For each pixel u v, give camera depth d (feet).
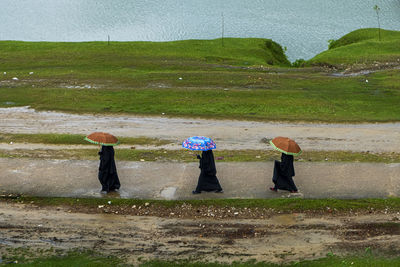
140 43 180.55
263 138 75.41
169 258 36.78
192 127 81.97
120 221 43.01
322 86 118.11
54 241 39.32
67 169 54.85
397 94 108.47
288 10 281.33
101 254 37.27
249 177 52.34
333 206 45.27
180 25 251.80
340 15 268.62
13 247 38.17
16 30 252.83
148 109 94.43
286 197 47.09
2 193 47.85
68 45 174.40
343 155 64.03
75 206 45.57
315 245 38.88
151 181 51.06
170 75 128.16
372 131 80.33
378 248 38.09
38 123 83.15
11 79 120.47
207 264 35.47
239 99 103.24
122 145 69.67
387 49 166.81
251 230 41.60
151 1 301.84
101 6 292.81
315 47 211.41
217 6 291.79
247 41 192.03
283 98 104.99
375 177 52.34
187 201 46.16
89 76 126.11
